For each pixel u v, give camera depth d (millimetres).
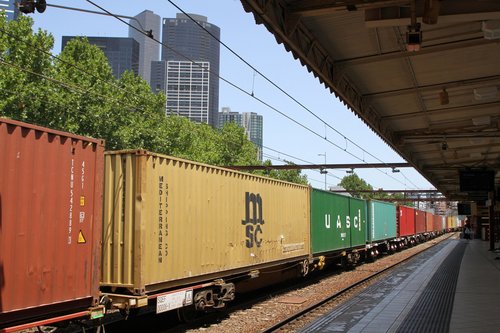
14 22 28219
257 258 12844
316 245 17625
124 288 8906
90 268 7418
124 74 37344
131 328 10484
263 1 6957
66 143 7062
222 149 52531
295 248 15594
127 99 35156
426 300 12516
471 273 19109
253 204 12805
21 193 6340
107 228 9141
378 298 13125
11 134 6242
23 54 28047
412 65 10562
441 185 40281
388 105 13875
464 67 10773
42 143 6676
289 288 16625
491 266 22109
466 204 61156
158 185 9148
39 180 6602
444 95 12109
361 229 24734
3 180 6102
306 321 10836
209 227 10680
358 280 18031
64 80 30938
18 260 6258
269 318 11484
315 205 17859
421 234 51188
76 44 33656
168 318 11492
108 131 33562
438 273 19516
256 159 58281
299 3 7680
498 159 24781
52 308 6809
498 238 44562
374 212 27922
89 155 7469
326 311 11938
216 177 11062
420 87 12180
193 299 10297
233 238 11688
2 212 6066
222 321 11188
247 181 12547
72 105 30719
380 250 31766
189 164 10086
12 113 27344
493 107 14273
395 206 35531
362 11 7875
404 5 7445
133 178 8977
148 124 36438
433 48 9555
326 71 9953
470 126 16734
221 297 11141
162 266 9141
